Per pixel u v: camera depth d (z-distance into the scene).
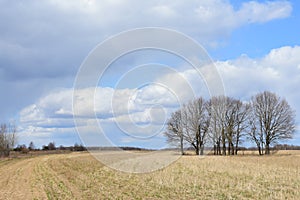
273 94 65.62
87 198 20.84
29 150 106.75
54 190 24.42
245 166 35.34
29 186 27.09
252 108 65.75
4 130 87.38
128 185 24.67
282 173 30.28
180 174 28.56
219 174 29.09
